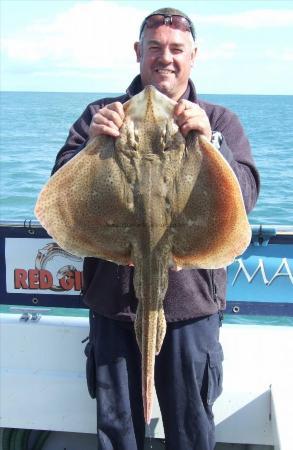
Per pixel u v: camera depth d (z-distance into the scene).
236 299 3.58
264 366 3.52
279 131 30.97
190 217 2.52
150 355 2.58
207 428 3.07
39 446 3.82
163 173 2.50
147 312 2.59
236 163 2.94
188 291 2.97
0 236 3.66
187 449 3.07
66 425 3.61
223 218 2.48
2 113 49.09
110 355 3.09
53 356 3.63
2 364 3.68
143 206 2.52
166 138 2.48
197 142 2.48
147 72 3.17
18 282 3.71
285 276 3.52
